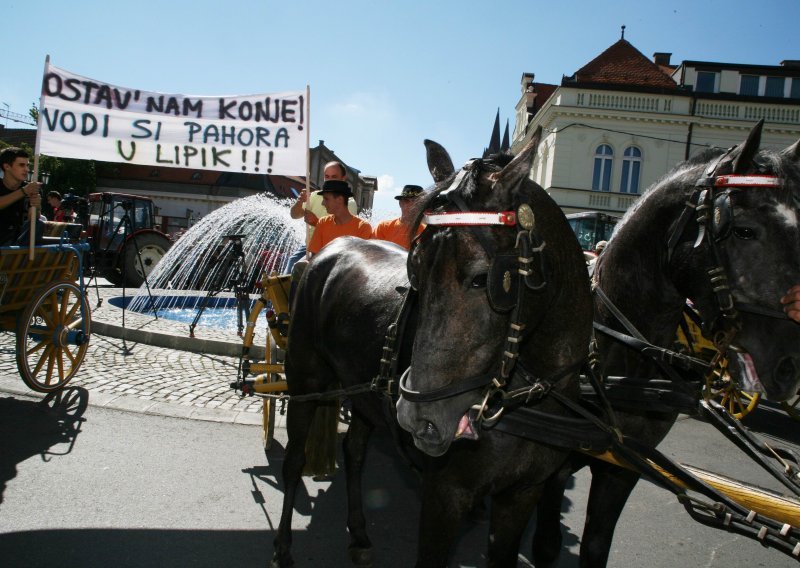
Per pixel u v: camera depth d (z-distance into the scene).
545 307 1.74
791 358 1.78
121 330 7.48
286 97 5.55
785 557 3.18
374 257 2.82
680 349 2.41
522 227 1.59
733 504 1.88
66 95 5.37
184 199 35.22
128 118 5.53
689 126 21.94
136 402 4.96
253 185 35.84
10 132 42.66
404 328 2.10
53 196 12.59
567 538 3.35
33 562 2.67
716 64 23.20
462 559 3.08
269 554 2.93
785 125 21.45
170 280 13.59
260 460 4.06
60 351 5.04
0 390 5.00
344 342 2.58
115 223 14.38
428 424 1.56
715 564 3.09
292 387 3.09
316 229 4.51
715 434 5.39
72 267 5.31
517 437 1.87
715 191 1.90
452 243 1.56
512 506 2.03
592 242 12.95
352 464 3.09
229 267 10.35
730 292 1.83
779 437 5.51
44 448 3.92
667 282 2.15
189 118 5.60
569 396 2.01
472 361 1.56
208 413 4.87
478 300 1.55
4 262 4.45
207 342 7.02
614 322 2.31
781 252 1.75
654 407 2.11
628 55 24.16
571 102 22.44
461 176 1.70
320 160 42.25
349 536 3.18
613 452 2.01
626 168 22.44
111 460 3.82
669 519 3.61
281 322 3.99
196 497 3.44
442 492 1.91
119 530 3.01
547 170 23.58
